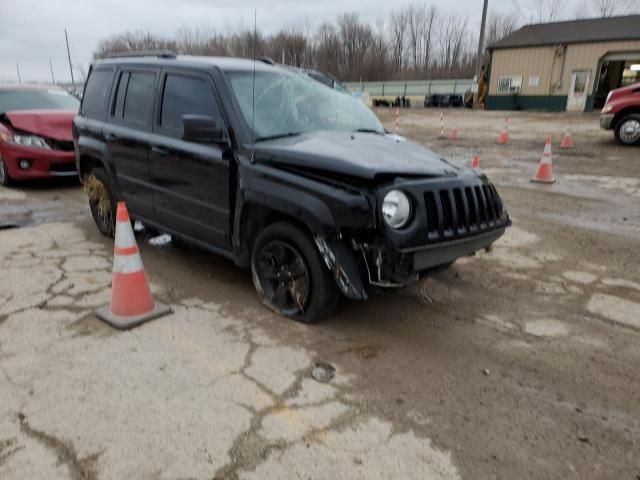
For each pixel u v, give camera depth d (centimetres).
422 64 6762
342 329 358
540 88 3061
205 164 392
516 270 480
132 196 493
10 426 251
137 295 362
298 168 335
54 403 269
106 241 551
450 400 280
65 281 435
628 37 2712
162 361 311
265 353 324
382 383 295
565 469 232
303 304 358
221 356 319
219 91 392
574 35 2925
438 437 251
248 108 387
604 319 381
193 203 416
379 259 310
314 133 397
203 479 220
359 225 303
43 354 318
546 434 255
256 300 402
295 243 348
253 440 244
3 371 298
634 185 862
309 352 326
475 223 346
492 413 270
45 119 796
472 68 6153
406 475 225
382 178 307
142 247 531
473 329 364
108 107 517
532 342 346
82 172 579
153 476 221
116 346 328
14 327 352
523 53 3067
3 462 228
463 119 2403
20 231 585
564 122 2150
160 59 466
